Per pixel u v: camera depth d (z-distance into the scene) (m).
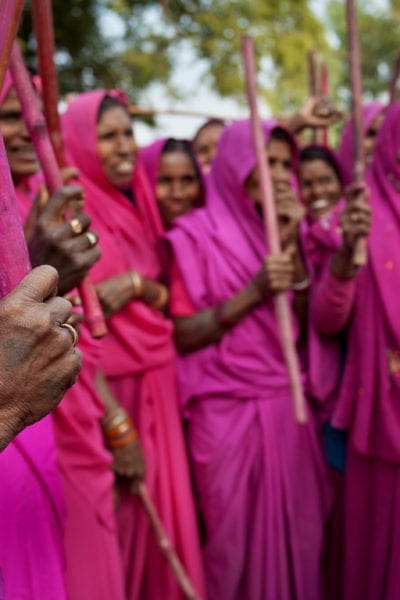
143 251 2.66
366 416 2.56
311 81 3.57
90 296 1.79
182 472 2.59
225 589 2.56
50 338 1.05
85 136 2.60
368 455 2.60
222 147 2.85
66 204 1.72
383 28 18.23
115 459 2.42
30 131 1.73
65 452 2.07
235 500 2.56
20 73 1.71
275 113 11.22
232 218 2.75
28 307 1.05
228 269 2.67
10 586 1.55
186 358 2.70
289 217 2.67
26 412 1.06
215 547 2.57
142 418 2.53
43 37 1.75
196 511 2.73
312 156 3.13
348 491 2.67
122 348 2.52
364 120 3.34
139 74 11.01
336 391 2.74
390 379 2.54
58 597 1.62
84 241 1.70
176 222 2.75
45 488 1.65
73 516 2.05
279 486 2.58
